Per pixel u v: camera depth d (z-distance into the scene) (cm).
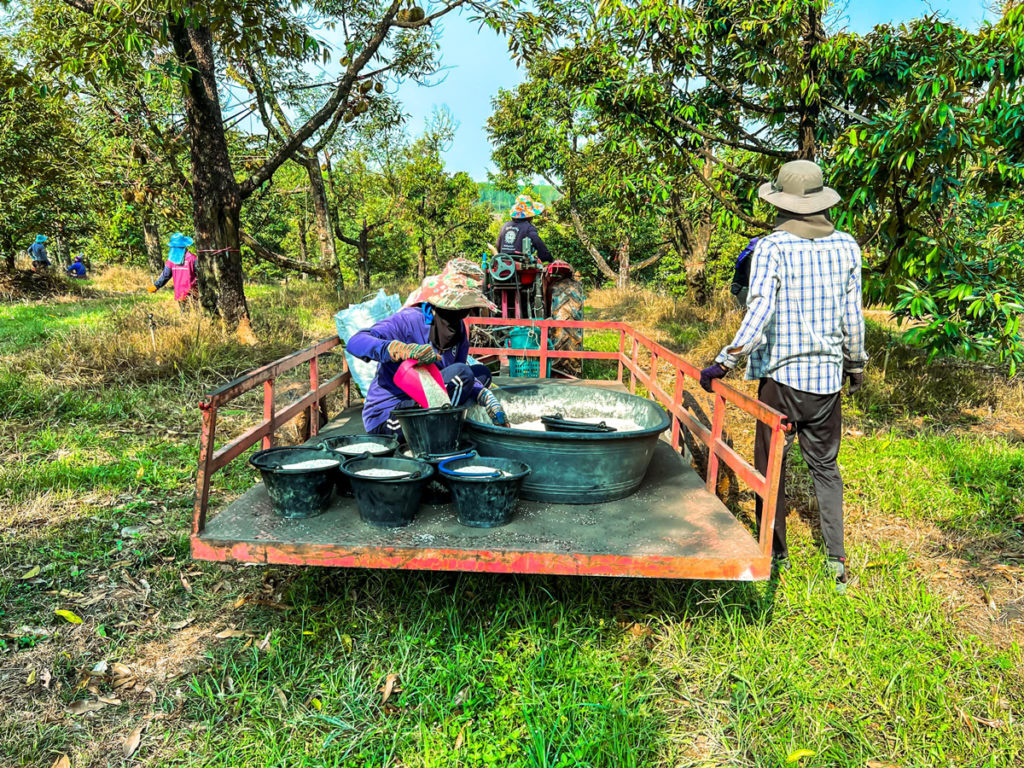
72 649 285
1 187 1498
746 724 246
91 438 532
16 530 381
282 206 2441
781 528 340
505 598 314
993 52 494
